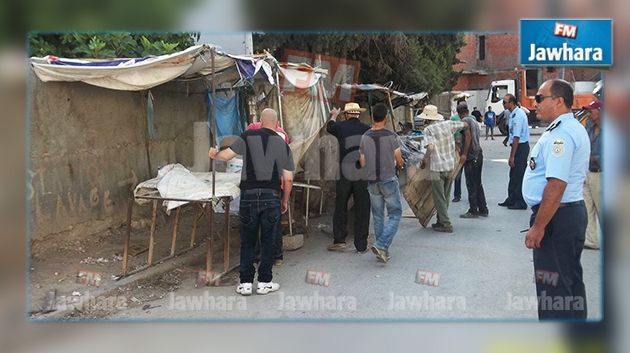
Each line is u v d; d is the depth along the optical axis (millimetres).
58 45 6527
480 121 20375
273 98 7148
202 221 7637
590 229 6113
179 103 7973
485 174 12445
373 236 7332
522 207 8664
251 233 5051
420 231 7418
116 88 5723
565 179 3432
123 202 6957
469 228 7480
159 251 6242
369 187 6039
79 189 6246
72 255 5902
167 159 7781
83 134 6273
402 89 12867
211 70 5840
